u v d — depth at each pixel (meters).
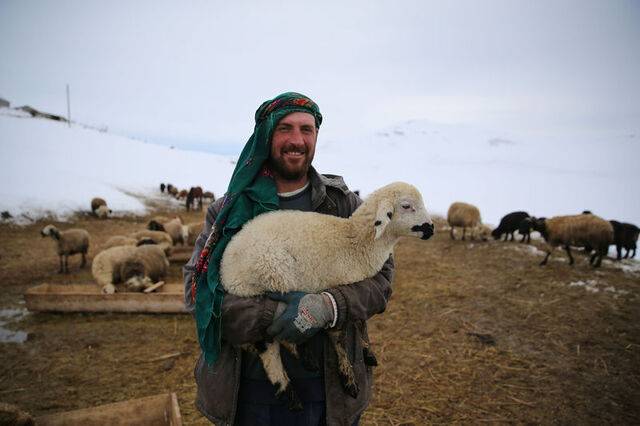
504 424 3.87
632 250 10.77
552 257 10.11
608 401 4.21
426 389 4.44
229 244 1.99
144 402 3.15
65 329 5.83
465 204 12.52
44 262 9.48
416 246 11.86
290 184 2.19
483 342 5.52
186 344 5.44
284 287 1.87
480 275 8.68
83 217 14.95
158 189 26.27
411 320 6.29
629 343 5.44
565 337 5.63
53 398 4.22
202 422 3.88
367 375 2.05
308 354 1.87
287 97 1.95
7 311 6.46
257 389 1.91
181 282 8.01
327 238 2.06
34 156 24.77
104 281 6.85
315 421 1.92
